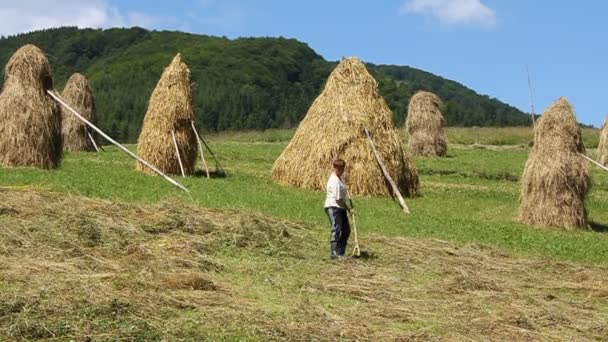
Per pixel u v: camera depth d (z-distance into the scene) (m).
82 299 11.55
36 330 10.30
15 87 26.97
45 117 27.06
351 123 28.86
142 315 11.27
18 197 18.34
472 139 61.00
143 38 147.75
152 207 18.78
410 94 116.00
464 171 38.31
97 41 143.12
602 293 14.90
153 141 30.28
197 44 141.12
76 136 43.19
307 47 146.50
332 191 16.47
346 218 16.58
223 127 105.44
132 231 16.50
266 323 11.41
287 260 15.88
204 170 33.06
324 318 11.91
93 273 13.27
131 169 30.80
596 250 20.09
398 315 12.45
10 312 10.84
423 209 25.89
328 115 29.33
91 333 10.40
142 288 12.63
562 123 24.16
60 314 10.93
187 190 23.27
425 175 37.25
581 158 24.20
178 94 30.67
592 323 12.70
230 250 16.14
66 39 144.00
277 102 117.88
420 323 12.18
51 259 13.99
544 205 24.02
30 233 15.34
